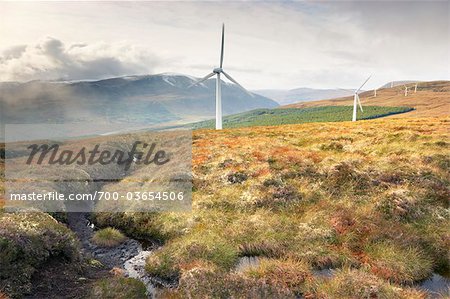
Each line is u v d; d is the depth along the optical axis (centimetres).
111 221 2964
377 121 6850
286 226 2380
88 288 1738
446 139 4022
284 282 1766
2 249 1752
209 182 3306
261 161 3691
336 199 2756
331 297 1620
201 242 2181
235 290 1647
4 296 1526
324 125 6806
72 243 2152
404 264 1942
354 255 2056
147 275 2022
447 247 2109
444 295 1708
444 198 2652
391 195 2658
